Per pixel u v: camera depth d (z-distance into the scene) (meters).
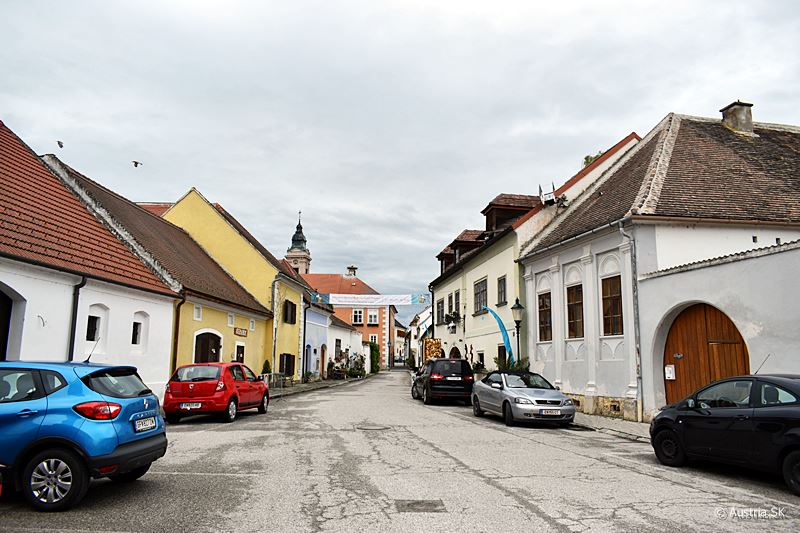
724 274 11.53
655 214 14.13
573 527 5.36
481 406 16.11
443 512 5.86
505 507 6.07
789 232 14.59
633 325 14.31
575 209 20.66
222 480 7.39
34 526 5.39
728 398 7.89
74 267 13.30
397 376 55.56
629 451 10.20
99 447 6.01
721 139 18.23
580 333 17.19
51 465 5.95
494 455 9.46
